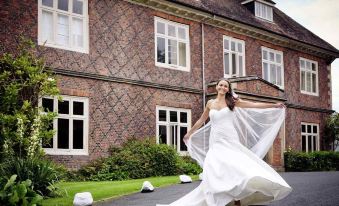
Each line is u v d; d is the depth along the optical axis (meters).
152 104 15.34
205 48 17.58
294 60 22.39
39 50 12.48
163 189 9.41
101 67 13.93
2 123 10.19
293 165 19.73
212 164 5.33
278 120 6.23
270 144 6.16
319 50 23.59
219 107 5.69
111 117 14.01
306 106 22.62
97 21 13.99
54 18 12.98
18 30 12.09
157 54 15.98
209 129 6.48
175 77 16.30
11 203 6.21
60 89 12.76
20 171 8.11
